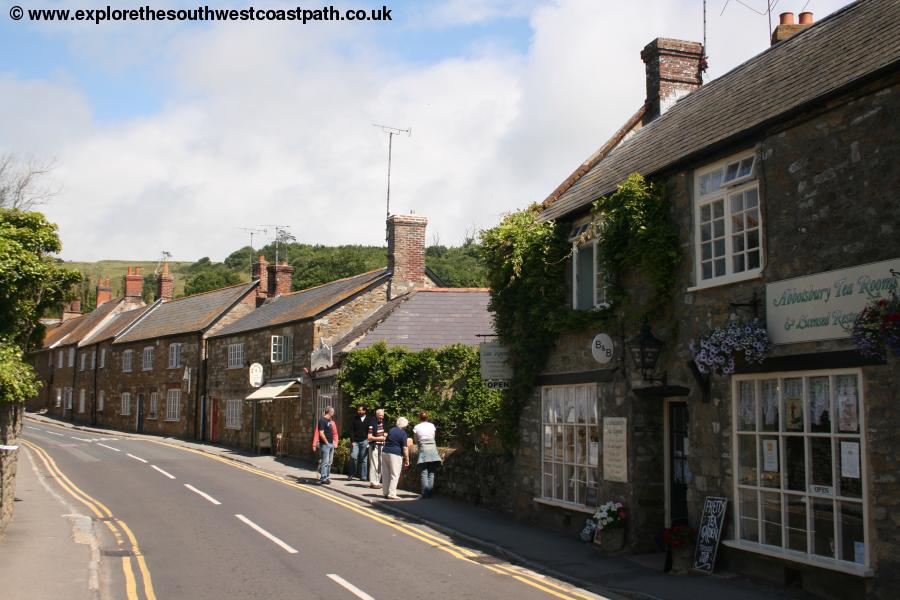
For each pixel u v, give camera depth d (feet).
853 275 27.86
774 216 31.63
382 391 73.92
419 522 47.96
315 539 41.16
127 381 151.12
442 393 73.87
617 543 38.19
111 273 436.35
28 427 144.77
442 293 85.87
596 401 42.11
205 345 124.57
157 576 32.89
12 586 29.76
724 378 33.47
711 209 35.70
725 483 33.14
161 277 166.61
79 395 175.32
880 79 27.61
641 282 38.93
